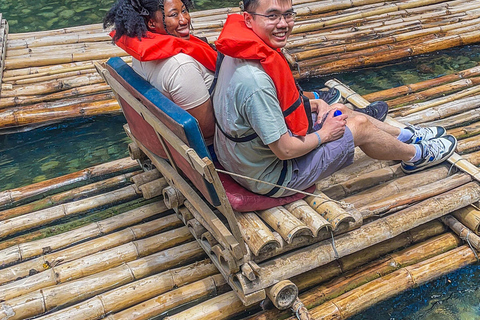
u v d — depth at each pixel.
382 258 3.29
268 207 3.03
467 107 4.54
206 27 6.07
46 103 4.80
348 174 3.62
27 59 5.33
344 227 3.03
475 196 3.37
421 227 3.43
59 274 3.22
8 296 3.11
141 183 3.80
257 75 2.54
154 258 3.31
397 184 3.52
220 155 2.95
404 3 6.45
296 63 5.25
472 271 3.25
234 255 2.69
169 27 2.84
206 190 2.69
